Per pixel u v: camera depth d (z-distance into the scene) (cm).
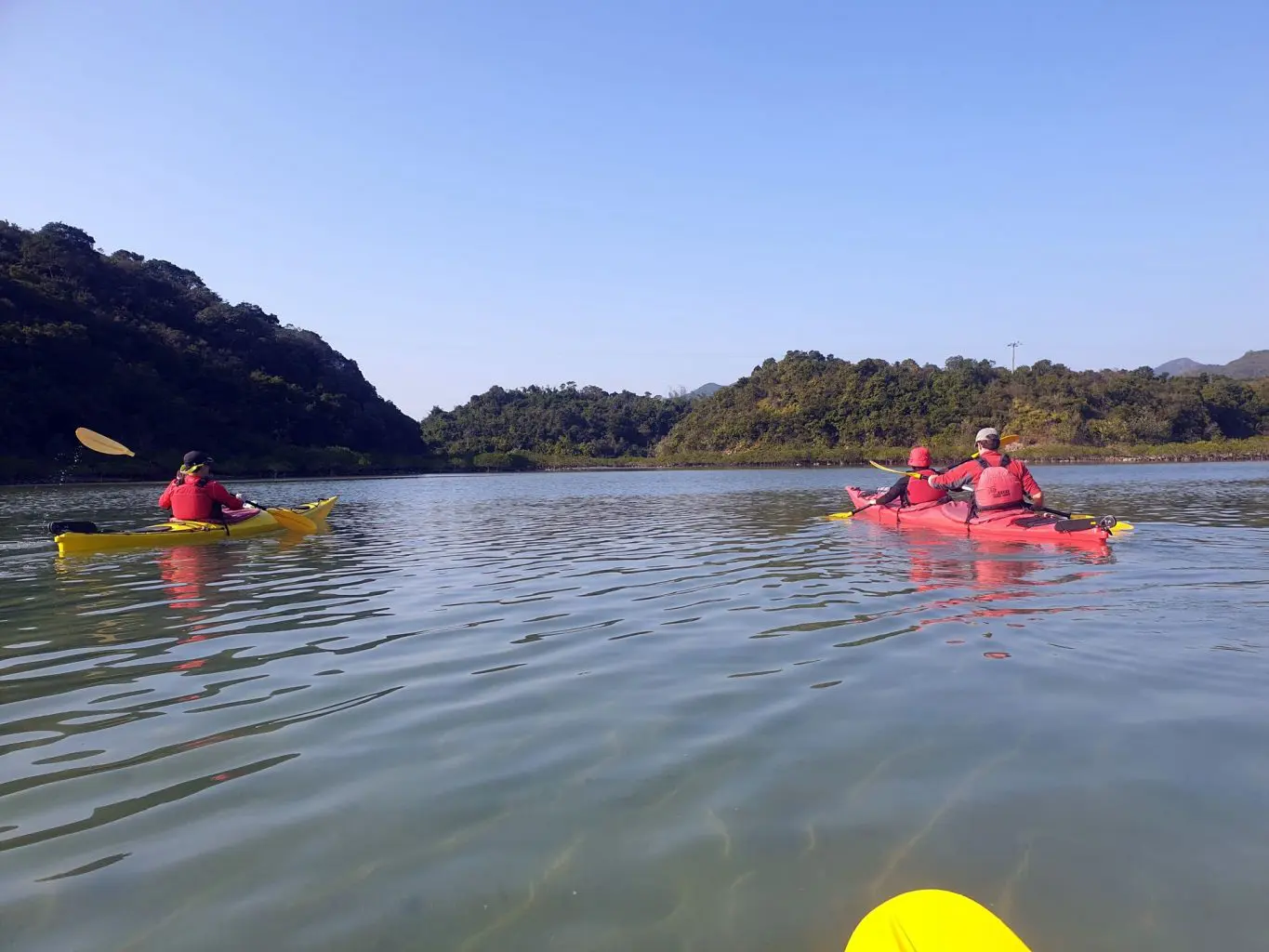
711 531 1103
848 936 202
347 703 375
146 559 880
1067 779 283
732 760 303
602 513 1516
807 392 6919
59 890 225
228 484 3394
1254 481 2369
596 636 495
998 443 993
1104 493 1798
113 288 5359
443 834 254
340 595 648
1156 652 437
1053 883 223
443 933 205
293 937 204
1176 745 311
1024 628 491
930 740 319
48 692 397
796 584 655
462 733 336
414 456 5894
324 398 5700
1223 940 200
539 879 229
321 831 256
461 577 734
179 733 340
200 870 234
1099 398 6025
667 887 225
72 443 3900
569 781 289
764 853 240
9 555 915
